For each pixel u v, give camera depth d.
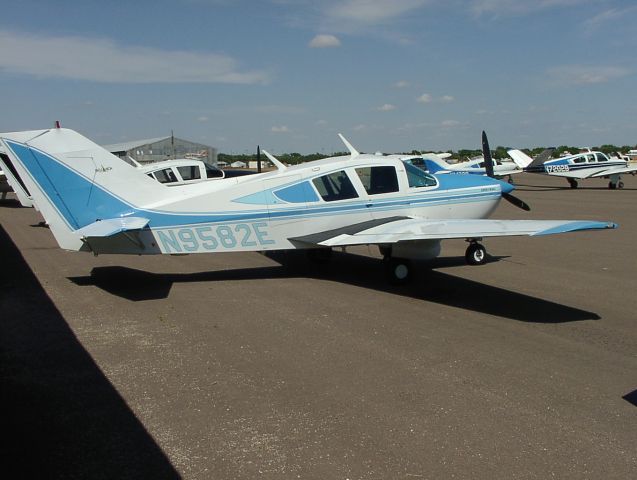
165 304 6.62
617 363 4.67
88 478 2.95
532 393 4.05
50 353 4.89
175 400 3.92
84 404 3.85
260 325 5.76
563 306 6.55
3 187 22.89
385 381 4.27
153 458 3.15
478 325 5.77
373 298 6.94
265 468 3.05
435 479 2.94
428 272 8.62
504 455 3.19
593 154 30.92
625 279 8.08
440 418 3.65
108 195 7.21
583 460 3.14
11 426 3.54
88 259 9.87
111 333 5.48
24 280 7.99
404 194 8.43
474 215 9.03
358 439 3.37
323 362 4.68
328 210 7.97
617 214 16.91
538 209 18.58
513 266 9.11
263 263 9.44
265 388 4.13
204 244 7.50
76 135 7.09
